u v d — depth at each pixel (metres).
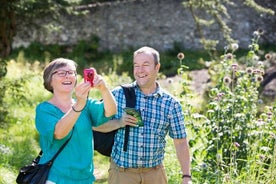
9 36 14.73
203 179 5.92
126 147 4.36
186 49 23.69
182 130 4.40
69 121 3.61
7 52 15.02
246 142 6.31
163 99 4.39
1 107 10.39
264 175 5.92
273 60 15.84
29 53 23.47
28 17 14.39
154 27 24.16
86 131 3.84
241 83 6.84
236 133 6.45
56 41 24.20
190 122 6.66
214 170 6.25
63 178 3.76
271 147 6.34
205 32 23.62
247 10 23.50
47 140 3.76
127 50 23.73
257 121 6.48
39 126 3.76
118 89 4.45
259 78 6.83
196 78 16.34
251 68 6.82
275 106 6.77
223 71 7.10
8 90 11.00
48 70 3.85
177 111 4.40
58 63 3.85
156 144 4.38
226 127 6.49
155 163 4.43
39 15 14.12
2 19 13.85
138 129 4.34
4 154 7.89
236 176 6.01
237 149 6.08
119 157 4.42
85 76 3.62
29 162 8.00
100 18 24.44
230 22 23.58
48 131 3.68
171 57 23.08
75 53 23.89
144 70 4.31
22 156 8.16
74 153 3.79
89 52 24.11
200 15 23.61
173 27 23.91
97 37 24.36
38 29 15.63
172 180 6.38
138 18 24.30
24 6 12.91
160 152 4.46
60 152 3.77
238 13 23.52
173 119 4.39
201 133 6.52
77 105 3.61
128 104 4.36
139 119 4.32
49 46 23.98
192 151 6.54
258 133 6.43
